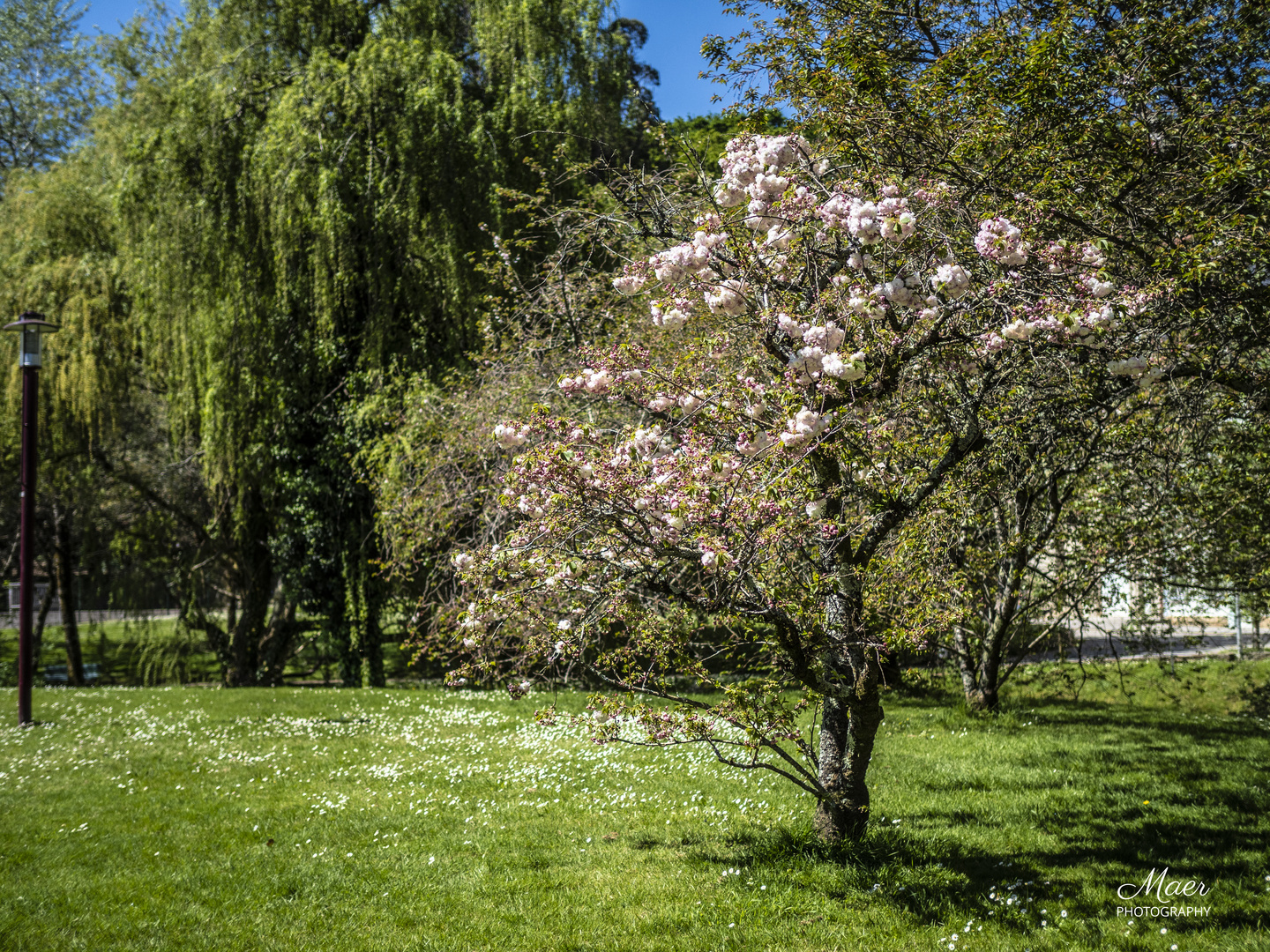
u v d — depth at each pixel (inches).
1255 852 219.3
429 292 573.9
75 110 1100.5
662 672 221.5
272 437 615.5
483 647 246.2
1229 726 410.3
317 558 623.2
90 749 388.8
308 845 246.1
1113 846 227.6
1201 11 244.2
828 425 184.1
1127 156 229.1
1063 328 185.9
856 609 206.2
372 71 566.6
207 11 637.9
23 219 730.8
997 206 210.5
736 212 208.2
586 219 398.3
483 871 221.5
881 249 200.1
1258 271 226.7
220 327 581.9
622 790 299.9
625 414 305.3
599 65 623.5
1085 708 479.8
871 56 238.5
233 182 579.8
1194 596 462.0
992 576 417.4
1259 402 240.1
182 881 217.6
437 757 362.0
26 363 457.4
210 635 708.7
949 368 224.4
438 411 488.7
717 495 187.6
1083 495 386.6
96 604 803.4
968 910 187.2
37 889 212.4
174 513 730.2
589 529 201.8
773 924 182.5
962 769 319.9
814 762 224.4
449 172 559.5
